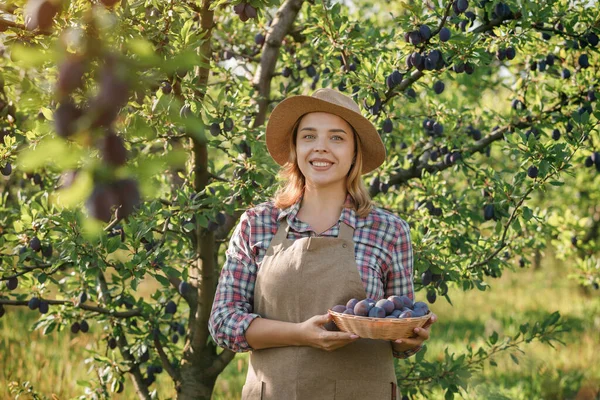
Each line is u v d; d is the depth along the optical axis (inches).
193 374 142.8
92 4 34.5
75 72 28.9
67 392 188.9
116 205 29.0
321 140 83.3
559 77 155.3
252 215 86.4
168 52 95.8
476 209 157.8
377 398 80.2
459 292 409.1
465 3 116.8
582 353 242.8
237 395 207.6
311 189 86.0
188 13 124.1
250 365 85.1
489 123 168.1
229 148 138.6
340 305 77.5
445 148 153.0
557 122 148.8
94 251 113.7
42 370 200.4
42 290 139.1
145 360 141.9
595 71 147.7
